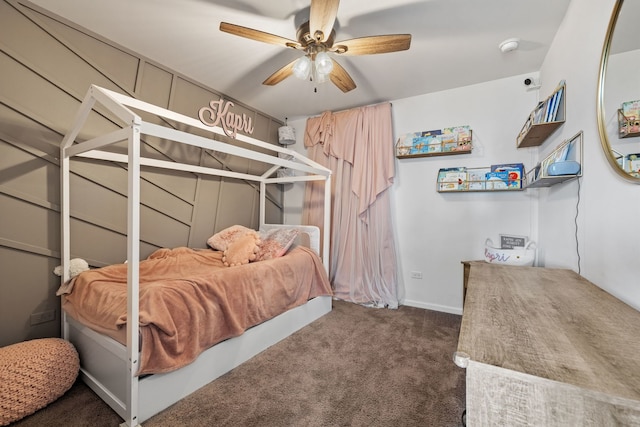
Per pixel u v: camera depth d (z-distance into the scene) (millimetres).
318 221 3809
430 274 3225
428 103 3221
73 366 1678
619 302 1167
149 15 2008
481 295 1274
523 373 641
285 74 2219
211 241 3059
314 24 1618
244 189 3615
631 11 1142
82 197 2180
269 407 1573
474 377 681
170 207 2801
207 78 2920
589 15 1545
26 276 1925
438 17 1970
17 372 1454
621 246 1249
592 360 697
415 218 3309
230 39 2277
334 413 1530
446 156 3141
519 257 2297
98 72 2246
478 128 2971
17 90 1872
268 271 2295
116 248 2371
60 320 2061
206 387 1738
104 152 2205
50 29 1995
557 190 2088
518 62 2539
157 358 1475
